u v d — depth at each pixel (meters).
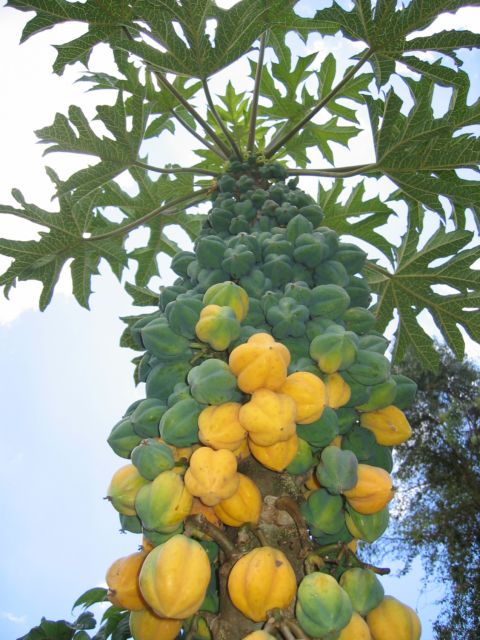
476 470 3.14
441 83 0.98
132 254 1.33
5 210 1.02
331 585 0.51
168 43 0.94
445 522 3.09
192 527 0.57
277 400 0.55
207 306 0.67
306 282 0.77
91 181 1.06
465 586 2.90
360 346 0.71
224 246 0.80
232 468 0.55
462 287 1.04
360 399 0.66
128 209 1.32
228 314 0.65
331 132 1.34
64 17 0.95
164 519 0.55
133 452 0.60
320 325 0.70
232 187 1.02
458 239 1.00
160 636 0.59
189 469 0.56
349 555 0.58
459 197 0.98
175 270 0.91
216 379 0.58
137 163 1.08
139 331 0.76
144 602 0.59
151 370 0.74
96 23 0.97
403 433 0.68
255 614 0.50
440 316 1.08
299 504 0.62
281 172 1.06
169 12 0.90
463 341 1.07
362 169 1.04
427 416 3.37
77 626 0.75
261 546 0.56
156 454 0.58
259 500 0.58
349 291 0.80
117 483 0.62
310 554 0.55
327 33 1.23
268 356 0.56
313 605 0.49
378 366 0.65
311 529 0.61
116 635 0.74
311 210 0.88
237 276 0.76
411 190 1.03
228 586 0.53
